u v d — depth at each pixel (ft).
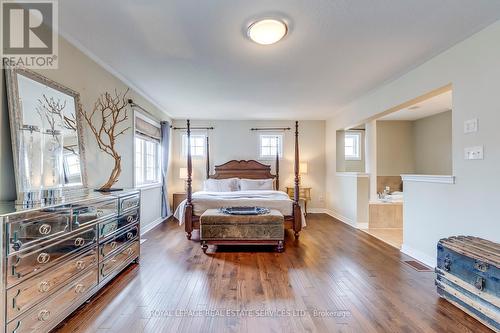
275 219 11.34
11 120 6.15
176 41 8.14
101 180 10.14
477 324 5.98
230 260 10.16
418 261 10.05
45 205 5.47
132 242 9.37
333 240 13.03
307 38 7.93
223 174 20.02
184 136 20.59
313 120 20.79
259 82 11.95
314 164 20.79
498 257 5.91
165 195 17.89
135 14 6.72
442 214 9.02
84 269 6.57
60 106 7.71
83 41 8.17
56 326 5.79
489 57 7.30
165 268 9.32
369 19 6.95
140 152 14.94
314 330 5.76
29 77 6.65
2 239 4.41
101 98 10.10
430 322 6.07
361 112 14.76
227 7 6.42
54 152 7.42
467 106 7.97
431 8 6.49
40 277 5.19
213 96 14.26
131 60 9.55
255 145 20.67
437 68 9.14
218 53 8.96
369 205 15.76
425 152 19.75
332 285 7.97
